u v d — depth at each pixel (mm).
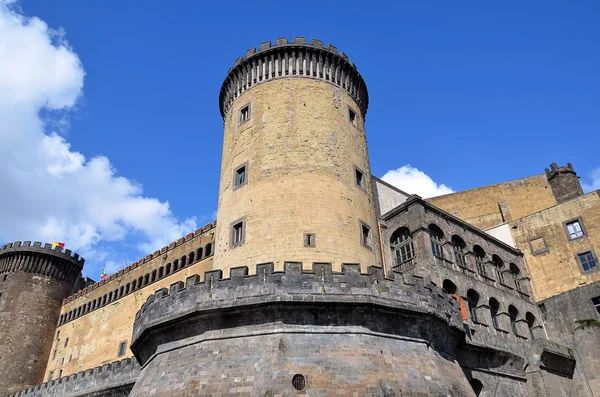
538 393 37406
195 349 26281
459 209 61344
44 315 70188
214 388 23719
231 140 40031
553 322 45438
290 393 22750
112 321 60031
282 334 25141
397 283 27953
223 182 38906
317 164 35875
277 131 37281
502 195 60781
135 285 59375
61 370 63844
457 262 41031
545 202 59031
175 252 55375
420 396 24312
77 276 77375
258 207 34188
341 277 26875
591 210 47875
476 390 34406
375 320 26453
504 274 46188
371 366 24375
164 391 25016
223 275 33469
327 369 23797
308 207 33750
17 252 71688
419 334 27609
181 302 27703
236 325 26094
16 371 64750
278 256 31938
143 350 30531
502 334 39875
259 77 40906
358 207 36062
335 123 38844
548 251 49312
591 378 40875
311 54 41156
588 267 46344
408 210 40250
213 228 51188
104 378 41781
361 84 44219
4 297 69250
